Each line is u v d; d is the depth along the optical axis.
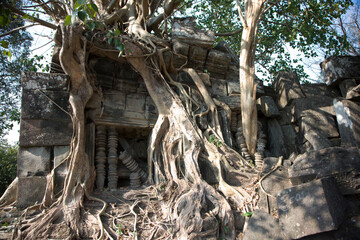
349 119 5.73
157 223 4.78
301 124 7.00
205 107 6.78
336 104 6.18
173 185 5.52
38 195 5.09
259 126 7.25
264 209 4.76
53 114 5.54
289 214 3.99
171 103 6.39
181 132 6.07
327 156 4.41
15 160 11.47
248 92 6.46
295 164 4.62
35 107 5.48
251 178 5.51
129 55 6.10
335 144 6.68
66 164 5.33
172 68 7.07
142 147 6.98
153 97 6.48
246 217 4.70
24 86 5.54
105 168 6.24
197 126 6.27
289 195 4.10
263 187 5.00
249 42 6.51
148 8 7.43
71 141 5.35
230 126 7.01
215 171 5.72
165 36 7.66
